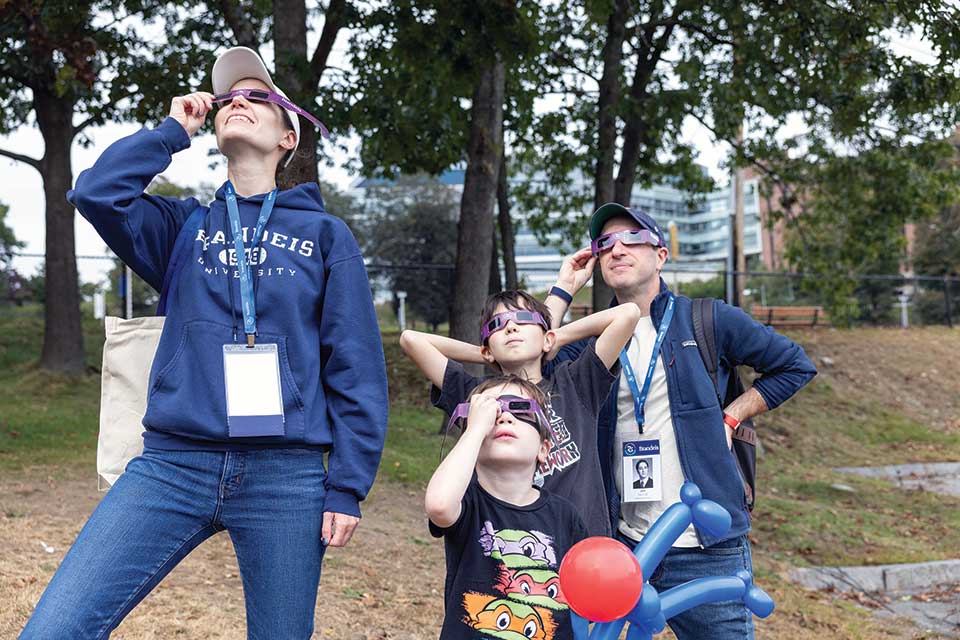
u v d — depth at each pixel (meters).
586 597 1.92
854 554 7.85
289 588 2.17
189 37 11.13
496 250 12.88
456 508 2.13
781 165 14.62
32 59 12.46
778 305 28.75
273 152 2.43
